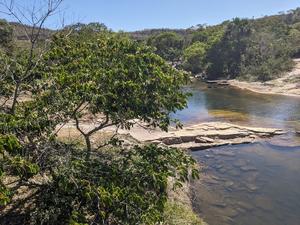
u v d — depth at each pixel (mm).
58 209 6371
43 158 6641
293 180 15484
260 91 42406
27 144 6809
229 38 58344
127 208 6004
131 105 7508
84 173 6348
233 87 47594
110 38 8891
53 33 8000
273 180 15500
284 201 13477
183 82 8609
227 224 11766
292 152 19312
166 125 8336
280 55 54469
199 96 40156
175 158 7863
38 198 7570
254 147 20172
